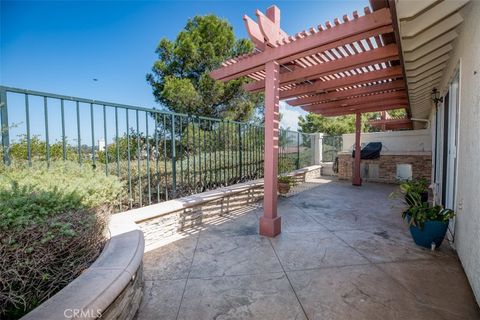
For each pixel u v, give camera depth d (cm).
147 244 336
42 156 306
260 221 379
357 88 548
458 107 308
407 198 379
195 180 479
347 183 905
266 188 374
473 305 205
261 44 363
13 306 141
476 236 211
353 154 935
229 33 1248
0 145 240
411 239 354
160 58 1281
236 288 235
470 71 243
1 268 134
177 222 385
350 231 391
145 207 360
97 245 206
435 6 239
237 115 1278
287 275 258
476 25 220
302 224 430
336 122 2045
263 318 194
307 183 902
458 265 274
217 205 473
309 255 305
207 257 303
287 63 400
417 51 326
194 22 1292
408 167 871
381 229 400
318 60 398
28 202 171
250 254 310
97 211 226
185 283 245
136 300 200
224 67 419
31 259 146
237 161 594
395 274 257
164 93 1091
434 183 628
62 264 166
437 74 436
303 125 2334
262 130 680
